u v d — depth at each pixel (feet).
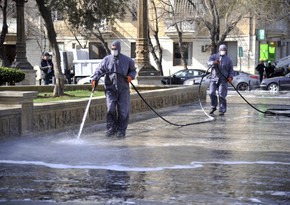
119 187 22.88
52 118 40.22
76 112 43.39
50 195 21.59
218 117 52.80
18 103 36.37
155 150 32.14
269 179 24.47
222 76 54.24
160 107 60.23
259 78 119.34
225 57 53.93
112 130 38.45
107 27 160.25
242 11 120.67
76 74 134.62
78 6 72.64
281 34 158.81
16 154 30.60
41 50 161.58
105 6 68.74
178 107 64.18
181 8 134.82
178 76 126.21
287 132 41.39
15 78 70.79
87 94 63.87
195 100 71.61
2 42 106.73
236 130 42.47
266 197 21.26
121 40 164.25
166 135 39.17
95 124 46.03
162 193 21.84
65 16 75.25
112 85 37.58
